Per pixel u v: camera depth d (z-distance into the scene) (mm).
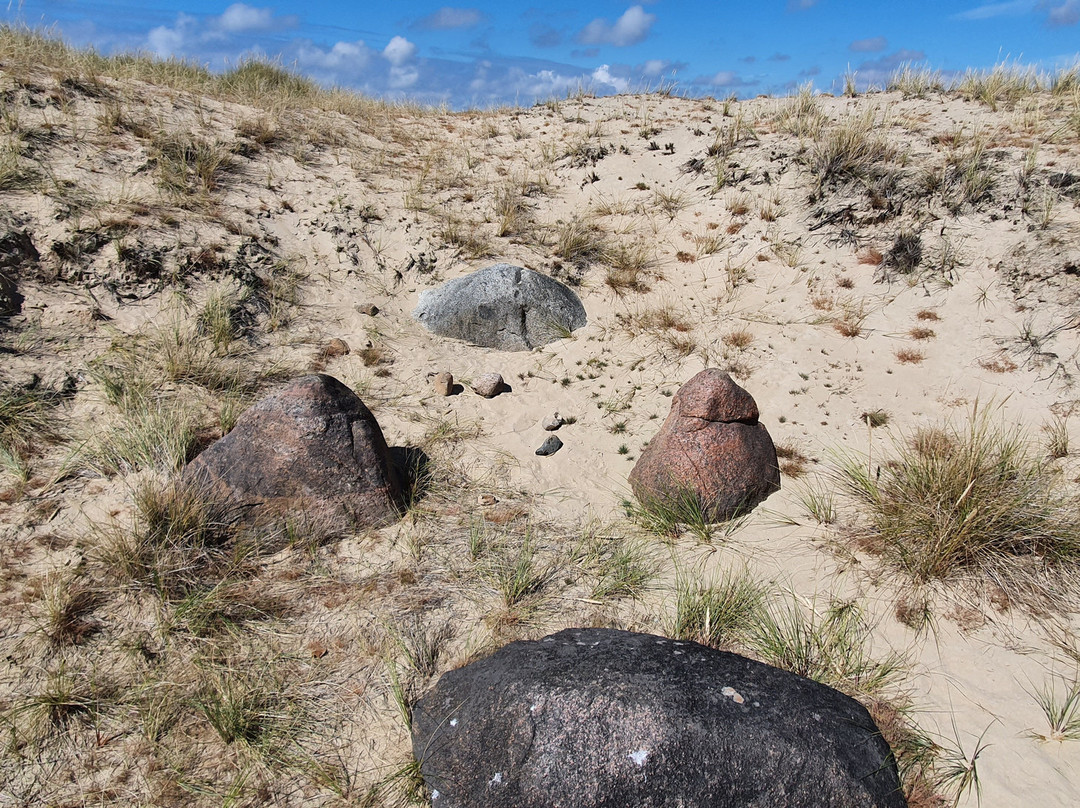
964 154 7457
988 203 6852
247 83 10477
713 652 3354
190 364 5477
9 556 3912
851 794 2760
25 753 3086
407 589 4105
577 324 6758
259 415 4336
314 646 3701
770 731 2826
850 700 3236
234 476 4281
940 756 3211
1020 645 3746
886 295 6555
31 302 5582
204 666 3529
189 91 9133
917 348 6035
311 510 4328
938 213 6945
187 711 3324
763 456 4855
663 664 3148
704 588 4191
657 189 8500
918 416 5477
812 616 4008
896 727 3338
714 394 4715
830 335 6309
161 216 6539
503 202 8281
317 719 3367
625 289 7160
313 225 7281
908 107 9250
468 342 6594
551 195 8617
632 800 2674
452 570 4273
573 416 5770
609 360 6352
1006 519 4215
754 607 4051
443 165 9039
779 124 8992
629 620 4012
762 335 6410
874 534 4465
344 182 8102
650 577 4316
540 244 7750
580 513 4863
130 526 4188
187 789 3021
